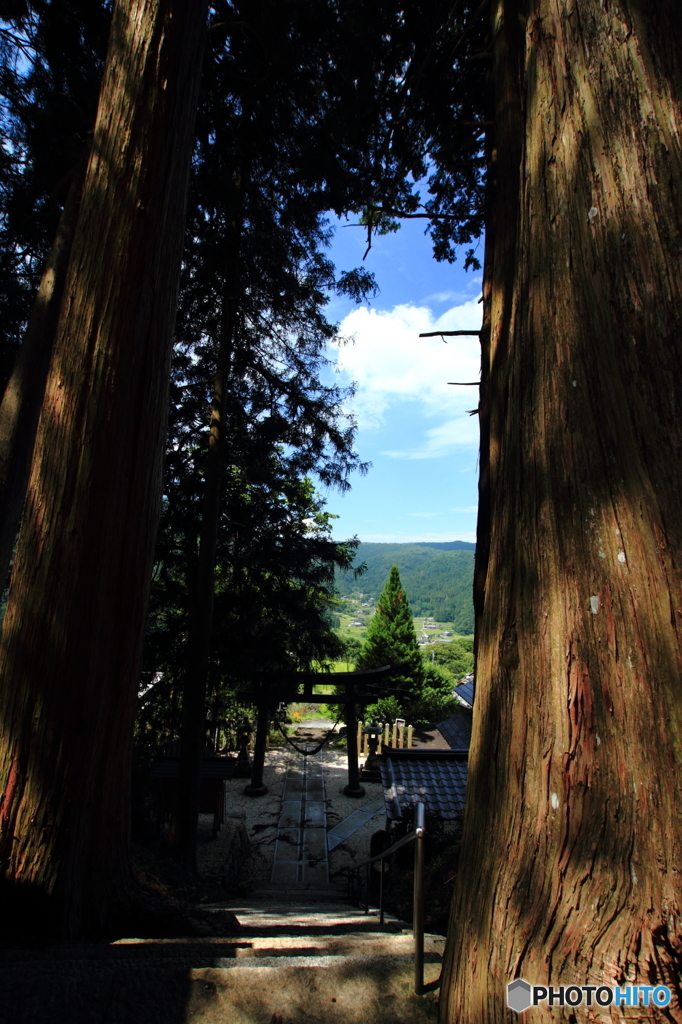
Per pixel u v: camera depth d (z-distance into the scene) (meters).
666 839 1.25
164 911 3.04
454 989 1.60
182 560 8.96
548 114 1.78
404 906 5.45
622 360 1.47
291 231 8.47
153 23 3.11
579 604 1.42
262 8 5.62
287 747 16.06
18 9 5.68
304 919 4.17
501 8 3.54
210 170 7.00
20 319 6.84
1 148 6.12
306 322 9.19
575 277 1.59
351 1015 1.85
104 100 3.14
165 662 8.80
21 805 2.58
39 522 2.76
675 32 1.68
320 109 6.78
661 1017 1.17
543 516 1.55
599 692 1.36
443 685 22.52
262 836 10.30
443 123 6.42
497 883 1.51
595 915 1.29
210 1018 1.83
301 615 9.40
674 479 1.38
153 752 9.28
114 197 2.97
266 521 9.77
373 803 12.08
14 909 2.52
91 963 2.04
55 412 2.84
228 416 9.21
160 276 3.08
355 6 5.62
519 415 1.73
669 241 1.50
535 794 1.45
